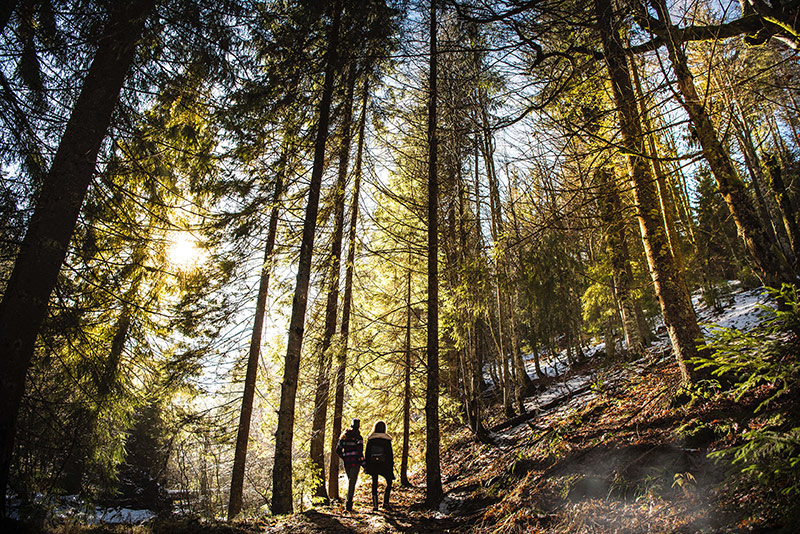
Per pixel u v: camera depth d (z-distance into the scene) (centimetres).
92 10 598
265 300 1113
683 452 450
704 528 326
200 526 561
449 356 1669
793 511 271
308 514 714
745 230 570
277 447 747
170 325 935
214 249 980
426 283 1366
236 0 670
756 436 296
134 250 792
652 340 1378
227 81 713
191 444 1070
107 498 857
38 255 524
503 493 668
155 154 688
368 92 1071
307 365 1081
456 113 639
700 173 655
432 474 795
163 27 623
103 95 602
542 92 496
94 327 748
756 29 464
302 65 851
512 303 1514
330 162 999
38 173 593
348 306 1134
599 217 599
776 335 443
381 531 614
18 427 557
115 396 729
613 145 443
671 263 650
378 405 1297
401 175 1221
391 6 809
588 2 441
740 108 665
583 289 1214
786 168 1307
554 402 1247
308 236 846
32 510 504
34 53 578
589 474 524
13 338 495
